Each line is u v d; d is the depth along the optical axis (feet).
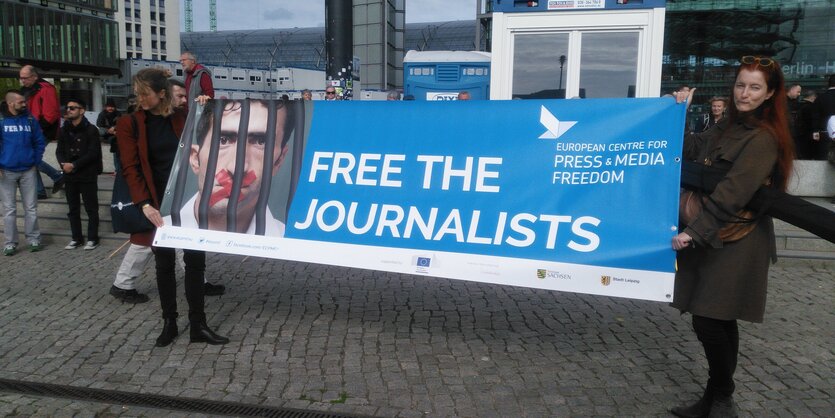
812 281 21.79
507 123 13.46
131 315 18.17
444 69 45.03
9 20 164.66
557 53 27.20
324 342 16.07
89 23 185.06
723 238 10.47
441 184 13.71
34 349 15.62
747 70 10.34
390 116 14.48
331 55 30.27
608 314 18.33
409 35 202.69
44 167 32.30
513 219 13.02
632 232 12.03
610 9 26.48
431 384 13.67
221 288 20.11
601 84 26.89
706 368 14.49
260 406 12.64
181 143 15.33
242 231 14.85
